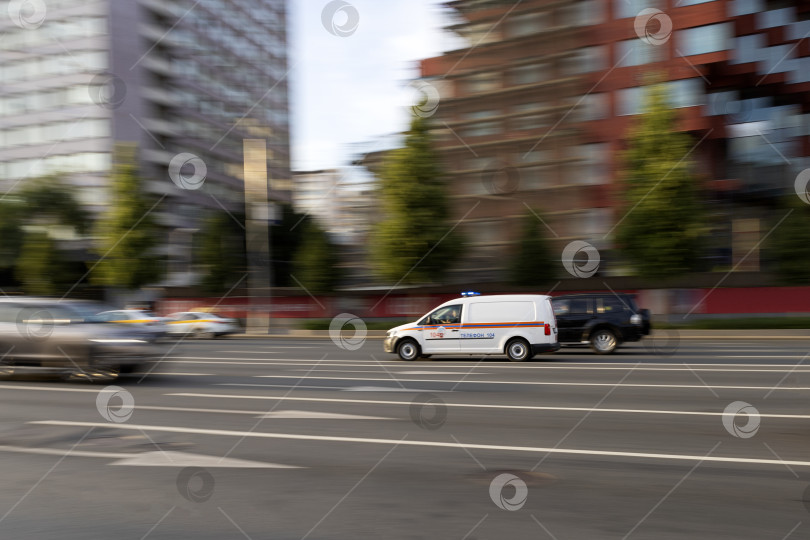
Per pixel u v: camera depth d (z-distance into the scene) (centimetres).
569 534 377
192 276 4809
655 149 2744
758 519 396
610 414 752
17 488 488
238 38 6831
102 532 395
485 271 3784
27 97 5497
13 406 897
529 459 549
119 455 588
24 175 5478
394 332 1606
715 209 3148
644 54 3275
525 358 1506
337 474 511
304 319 3500
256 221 3950
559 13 3597
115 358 1141
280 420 751
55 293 4666
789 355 1534
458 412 785
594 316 1731
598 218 3416
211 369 1405
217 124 6412
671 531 379
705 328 2536
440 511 421
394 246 3150
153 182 5344
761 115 3169
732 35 3077
